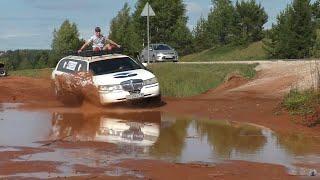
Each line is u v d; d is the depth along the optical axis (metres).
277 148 11.91
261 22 71.75
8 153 11.30
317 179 9.02
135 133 14.16
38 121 16.70
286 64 25.70
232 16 71.94
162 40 67.12
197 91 23.48
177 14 67.19
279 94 19.89
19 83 30.39
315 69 21.84
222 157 10.92
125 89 19.41
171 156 11.00
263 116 16.27
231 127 15.01
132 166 9.98
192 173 9.47
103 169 9.75
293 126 14.73
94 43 23.41
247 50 64.06
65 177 9.12
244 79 24.22
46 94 25.03
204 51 72.25
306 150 11.65
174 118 17.09
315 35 48.28
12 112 19.20
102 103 19.42
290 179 9.03
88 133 14.20
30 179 9.00
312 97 16.11
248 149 11.80
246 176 9.26
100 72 20.39
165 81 24.86
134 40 65.06
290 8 51.47
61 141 12.88
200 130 14.59
